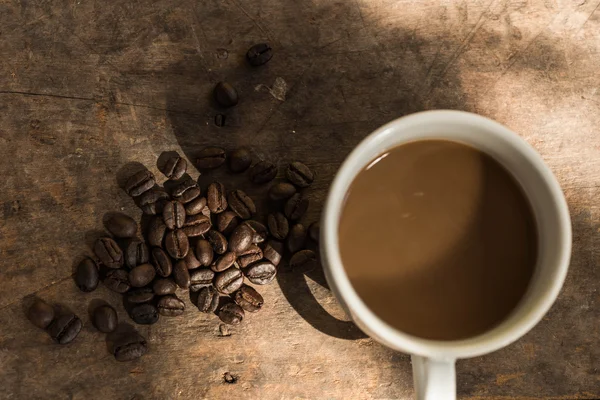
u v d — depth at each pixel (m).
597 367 0.49
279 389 0.49
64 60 0.50
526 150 0.42
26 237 0.49
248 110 0.50
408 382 0.49
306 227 0.49
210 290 0.49
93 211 0.49
